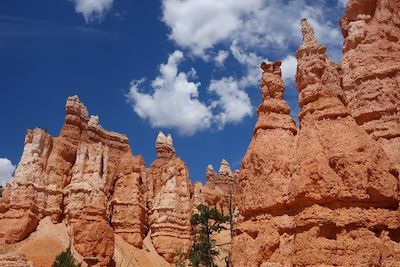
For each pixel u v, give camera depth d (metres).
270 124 22.30
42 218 58.62
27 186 58.50
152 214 73.38
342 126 19.02
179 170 78.69
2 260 39.06
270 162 20.84
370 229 16.86
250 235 20.25
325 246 16.62
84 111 76.12
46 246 52.91
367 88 24.16
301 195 18.44
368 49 25.30
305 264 16.88
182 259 65.19
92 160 65.94
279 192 19.89
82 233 55.34
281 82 23.67
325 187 17.69
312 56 21.27
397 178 18.47
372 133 22.95
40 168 61.31
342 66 26.09
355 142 18.22
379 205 17.39
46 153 63.44
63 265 45.84
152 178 81.06
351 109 24.47
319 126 19.58
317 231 17.06
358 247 16.33
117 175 73.12
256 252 19.34
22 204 56.91
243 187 22.08
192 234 71.81
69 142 70.19
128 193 70.19
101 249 54.97
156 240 68.94
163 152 89.94
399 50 25.12
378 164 17.89
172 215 71.69
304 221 17.56
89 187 62.25
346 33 27.94
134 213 68.44
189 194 78.00
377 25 26.28
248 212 21.08
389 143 22.16
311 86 20.73
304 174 18.58
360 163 17.62
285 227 19.09
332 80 20.59
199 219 58.59
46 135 64.19
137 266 60.34
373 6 27.16
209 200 85.88
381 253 16.30
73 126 72.94
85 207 58.41
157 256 67.25
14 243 53.12
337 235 16.94
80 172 64.19
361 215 16.95
